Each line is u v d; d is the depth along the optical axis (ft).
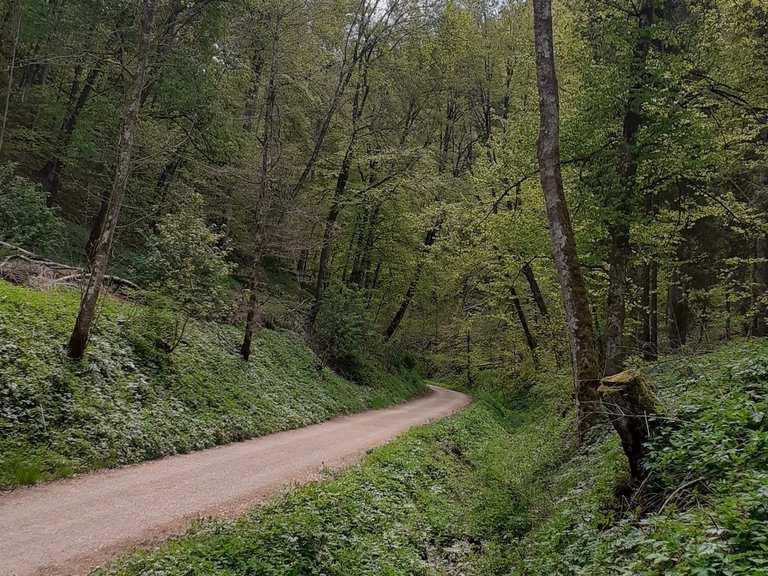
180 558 20.97
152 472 33.96
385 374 105.40
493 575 25.91
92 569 20.18
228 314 68.59
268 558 22.45
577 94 52.01
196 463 37.52
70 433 32.96
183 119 70.44
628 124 45.14
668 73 41.22
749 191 64.69
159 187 76.69
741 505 15.31
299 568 22.53
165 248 52.03
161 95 65.36
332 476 37.22
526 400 108.47
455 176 120.26
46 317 40.60
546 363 71.05
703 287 73.87
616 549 18.61
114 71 64.28
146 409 40.22
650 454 22.09
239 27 65.31
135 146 63.41
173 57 58.49
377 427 62.80
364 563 25.43
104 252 40.06
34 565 19.99
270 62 67.05
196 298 51.98
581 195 46.42
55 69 82.64
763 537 13.57
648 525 18.80
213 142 69.72
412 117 108.06
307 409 62.90
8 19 64.59
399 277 118.62
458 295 129.70
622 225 45.11
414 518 33.83
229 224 82.74
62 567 20.12
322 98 82.74
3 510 24.84
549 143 33.81
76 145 64.18
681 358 46.01
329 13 76.54
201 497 30.14
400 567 26.50
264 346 70.44
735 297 64.18
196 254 51.98
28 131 66.54
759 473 17.52
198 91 63.72
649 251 54.80
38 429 31.45
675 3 49.26
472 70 108.88
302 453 44.32
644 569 15.51
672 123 43.19
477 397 117.70
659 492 21.56
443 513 36.47
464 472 50.47
